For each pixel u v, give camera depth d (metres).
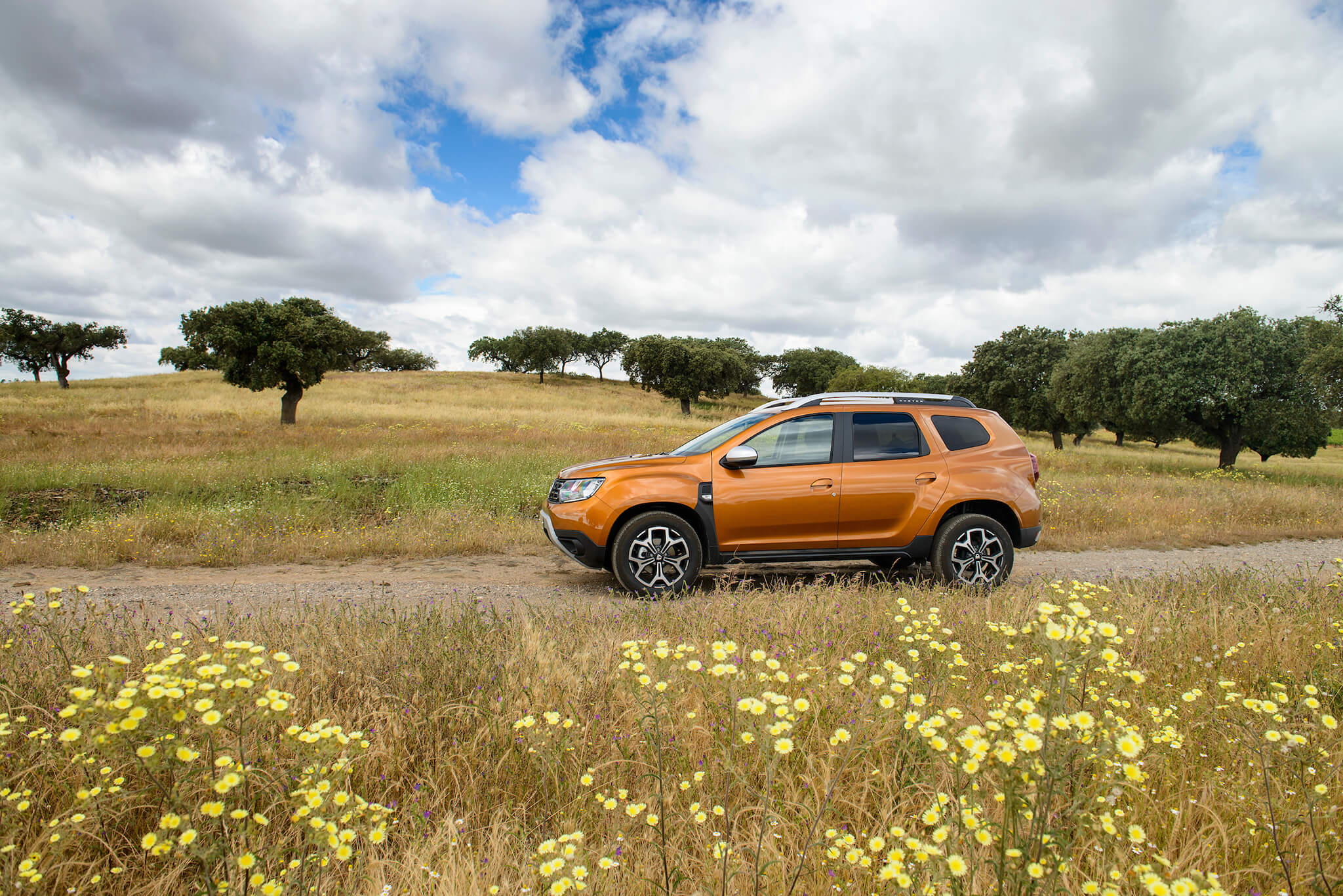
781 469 6.13
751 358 98.94
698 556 5.98
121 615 4.90
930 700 2.94
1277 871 1.99
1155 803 2.31
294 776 2.14
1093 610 3.79
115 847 2.10
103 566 6.96
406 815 2.28
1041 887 1.63
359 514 10.20
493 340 101.12
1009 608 4.64
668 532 5.98
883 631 4.06
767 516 6.06
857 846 2.04
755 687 2.47
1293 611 4.76
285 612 5.03
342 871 1.95
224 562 7.20
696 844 2.10
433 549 7.95
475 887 1.84
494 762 2.62
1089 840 1.98
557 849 1.89
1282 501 11.92
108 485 12.36
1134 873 1.86
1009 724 1.78
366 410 38.38
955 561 6.21
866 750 2.52
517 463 14.57
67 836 1.91
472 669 3.39
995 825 1.88
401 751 2.65
